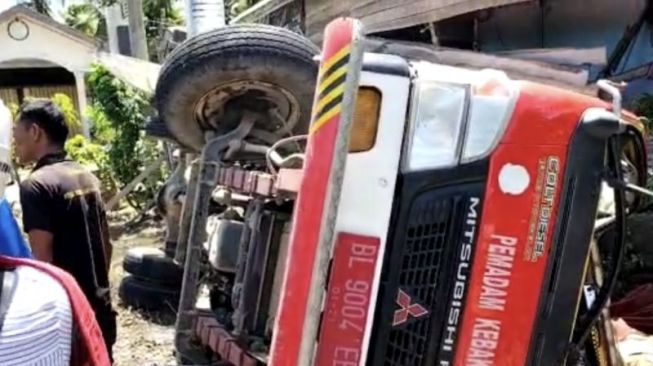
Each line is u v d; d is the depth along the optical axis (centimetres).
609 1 804
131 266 588
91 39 2433
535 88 246
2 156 150
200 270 379
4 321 137
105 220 374
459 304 245
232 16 2188
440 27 954
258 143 402
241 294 322
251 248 320
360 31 221
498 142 242
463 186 243
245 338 316
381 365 245
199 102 399
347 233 241
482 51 980
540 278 244
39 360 140
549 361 246
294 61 382
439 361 246
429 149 242
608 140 252
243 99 402
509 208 242
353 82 219
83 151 1308
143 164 1274
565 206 243
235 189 331
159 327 573
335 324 242
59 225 343
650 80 724
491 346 245
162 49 1454
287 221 317
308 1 1315
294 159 304
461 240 243
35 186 340
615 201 270
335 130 222
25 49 2430
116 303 631
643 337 382
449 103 242
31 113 347
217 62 382
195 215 361
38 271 148
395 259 243
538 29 912
